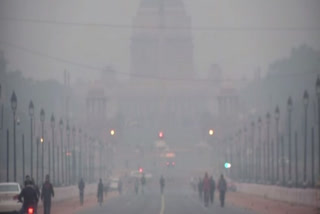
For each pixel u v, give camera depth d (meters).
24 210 157.50
